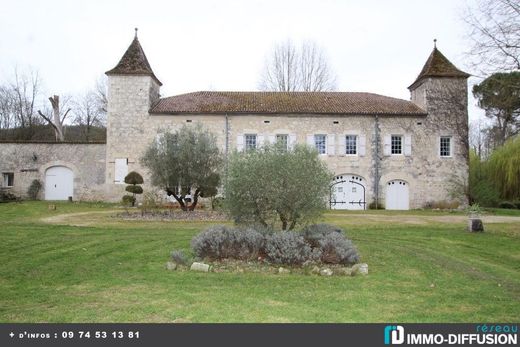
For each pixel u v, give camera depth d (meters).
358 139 27.33
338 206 27.00
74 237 12.41
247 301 6.27
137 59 27.80
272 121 27.20
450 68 27.97
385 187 27.27
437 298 6.70
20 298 6.43
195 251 9.34
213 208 20.73
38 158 27.50
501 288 7.46
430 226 16.47
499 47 14.79
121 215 18.95
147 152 20.36
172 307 5.95
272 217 10.63
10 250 10.38
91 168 27.50
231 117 27.11
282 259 8.79
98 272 8.37
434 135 27.58
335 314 5.75
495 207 28.80
